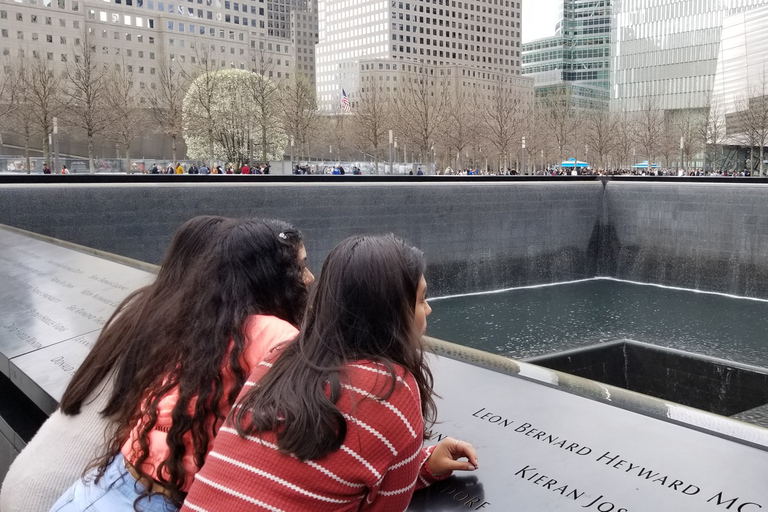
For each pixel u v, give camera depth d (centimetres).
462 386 264
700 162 8138
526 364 291
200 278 189
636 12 9894
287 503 130
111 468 181
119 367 193
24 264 682
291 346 150
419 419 141
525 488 187
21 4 6956
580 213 2303
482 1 13888
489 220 2083
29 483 197
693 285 2119
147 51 8112
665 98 9619
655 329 1596
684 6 9306
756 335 1530
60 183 1427
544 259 2231
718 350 1405
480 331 1590
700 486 183
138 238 1486
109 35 7794
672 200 2148
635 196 2259
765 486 182
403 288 148
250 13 9431
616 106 10294
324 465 131
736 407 1080
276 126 4541
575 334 1555
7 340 402
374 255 148
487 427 226
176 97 4800
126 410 180
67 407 204
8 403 376
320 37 15012
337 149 6581
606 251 2377
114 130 4575
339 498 133
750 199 1945
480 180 2200
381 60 12219
